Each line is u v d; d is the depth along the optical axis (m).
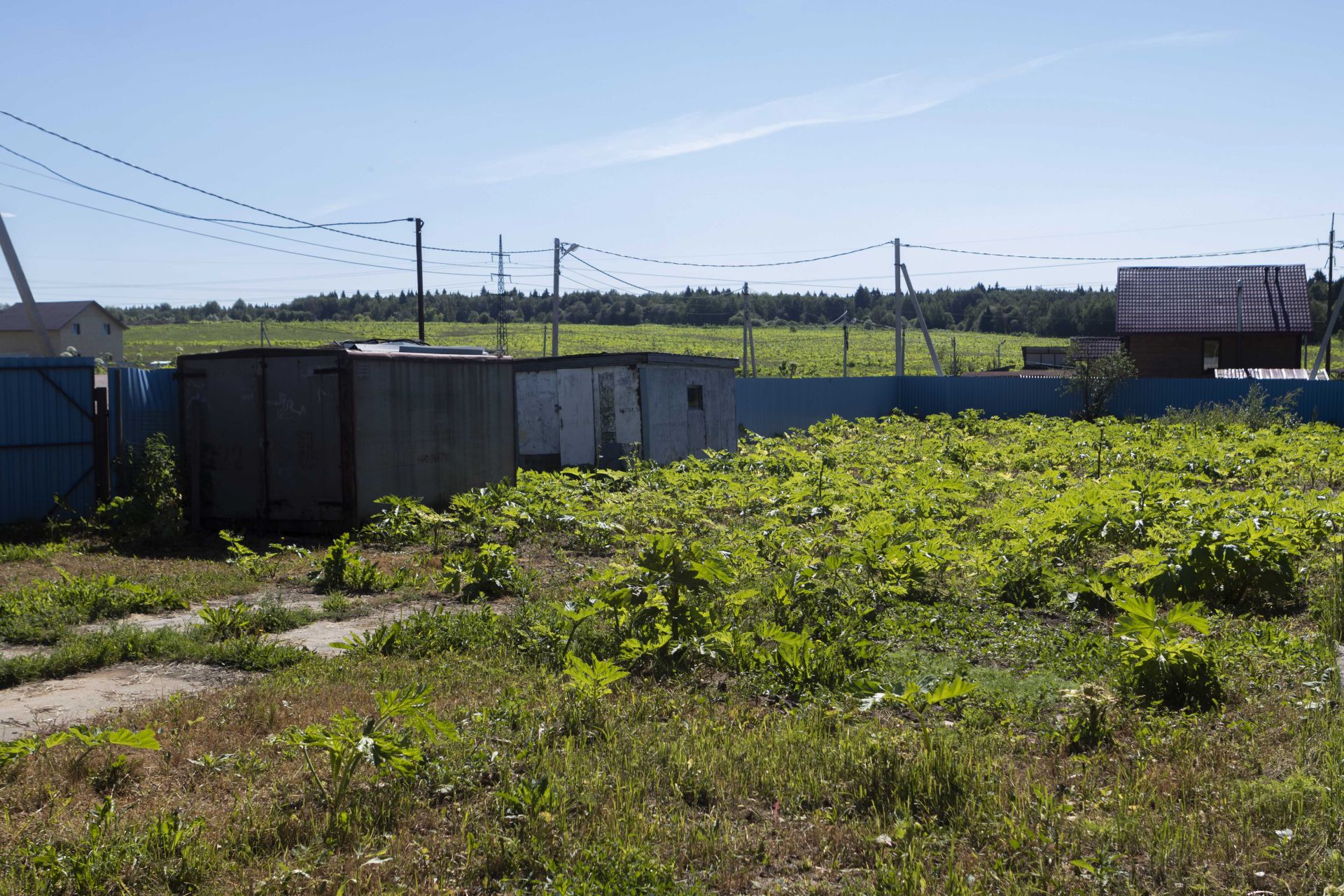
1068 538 10.81
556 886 3.91
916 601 9.10
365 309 148.88
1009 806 4.71
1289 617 8.32
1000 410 39.03
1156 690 6.29
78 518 14.32
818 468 17.48
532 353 79.12
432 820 4.59
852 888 3.98
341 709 5.92
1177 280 45.16
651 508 14.10
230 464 14.13
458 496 14.24
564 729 5.79
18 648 7.75
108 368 14.88
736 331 125.75
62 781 4.89
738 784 5.02
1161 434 25.39
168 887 3.90
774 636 7.12
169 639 7.66
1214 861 4.14
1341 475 17.98
